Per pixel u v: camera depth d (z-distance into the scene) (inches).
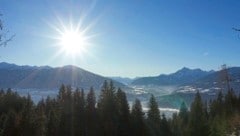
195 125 3346.5
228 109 3895.2
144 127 4530.0
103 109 4766.2
